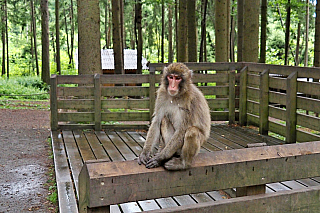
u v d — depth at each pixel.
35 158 7.61
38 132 10.12
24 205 5.28
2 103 16.52
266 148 2.93
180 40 17.61
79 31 10.24
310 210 2.94
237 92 9.80
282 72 7.80
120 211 4.48
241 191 2.95
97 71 10.34
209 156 2.77
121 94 9.15
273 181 2.85
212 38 35.78
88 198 2.36
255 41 11.36
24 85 26.00
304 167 2.93
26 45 46.66
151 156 3.61
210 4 24.67
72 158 6.76
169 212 2.52
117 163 2.54
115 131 9.10
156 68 9.10
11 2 35.16
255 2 11.22
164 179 2.54
